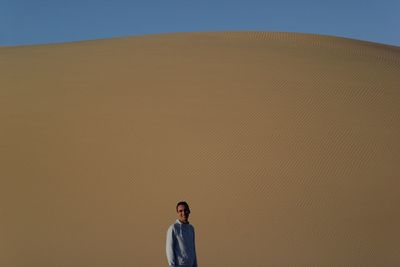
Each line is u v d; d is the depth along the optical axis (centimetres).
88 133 2516
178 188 2189
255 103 2797
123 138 2483
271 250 1845
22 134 2491
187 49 3731
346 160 2406
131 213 2041
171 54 3575
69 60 3500
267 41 4088
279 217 2044
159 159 2353
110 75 3142
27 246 1820
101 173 2266
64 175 2245
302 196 2170
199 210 2067
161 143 2450
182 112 2688
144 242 1867
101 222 1983
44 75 3166
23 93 2884
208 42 4022
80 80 3073
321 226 2000
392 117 2766
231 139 2491
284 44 3978
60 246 1828
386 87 3094
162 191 2172
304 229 1980
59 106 2738
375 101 2914
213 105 2761
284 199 2147
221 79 3069
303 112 2745
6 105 2742
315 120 2686
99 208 2066
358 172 2336
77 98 2823
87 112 2681
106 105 2748
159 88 2942
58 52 3797
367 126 2669
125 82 3025
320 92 2964
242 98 2844
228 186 2205
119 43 4072
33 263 1705
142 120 2617
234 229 1966
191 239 951
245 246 1866
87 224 1969
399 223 2031
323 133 2583
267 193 2175
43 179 2216
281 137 2528
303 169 2330
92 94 2869
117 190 2172
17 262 1708
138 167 2305
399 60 3700
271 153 2414
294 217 2047
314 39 4181
